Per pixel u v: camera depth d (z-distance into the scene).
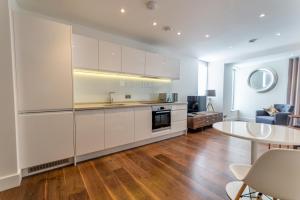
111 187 1.79
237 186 1.77
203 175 2.07
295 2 2.24
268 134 1.38
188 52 4.89
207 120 4.73
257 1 2.22
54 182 1.88
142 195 1.66
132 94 3.81
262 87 5.85
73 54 2.49
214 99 5.93
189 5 2.32
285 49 4.24
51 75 2.09
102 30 3.22
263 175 0.96
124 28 3.13
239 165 1.35
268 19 2.76
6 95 1.71
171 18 2.72
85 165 2.33
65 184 1.84
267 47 4.44
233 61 5.42
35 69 1.98
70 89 2.24
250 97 6.19
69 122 2.25
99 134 2.56
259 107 5.95
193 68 5.48
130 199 1.59
